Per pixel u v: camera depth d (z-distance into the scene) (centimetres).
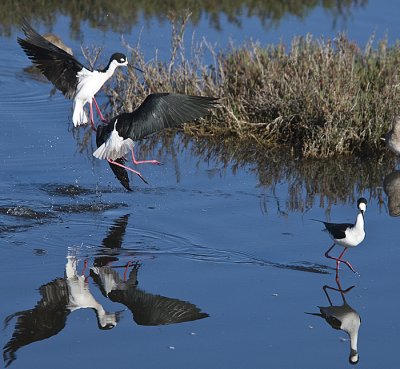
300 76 1731
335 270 1137
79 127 1673
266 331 977
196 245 1199
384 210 1356
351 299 1059
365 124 1628
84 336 958
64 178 1431
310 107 1631
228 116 1664
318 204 1372
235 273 1119
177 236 1227
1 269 1106
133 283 1084
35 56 1117
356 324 1000
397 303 1052
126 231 1237
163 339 955
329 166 1544
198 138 1658
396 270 1138
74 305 1027
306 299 1054
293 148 1611
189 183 1441
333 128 1580
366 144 1609
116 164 1145
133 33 2230
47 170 1461
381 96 1664
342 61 1761
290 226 1275
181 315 1009
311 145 1567
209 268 1131
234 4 2534
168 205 1341
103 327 979
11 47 2136
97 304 1031
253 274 1117
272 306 1035
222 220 1289
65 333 962
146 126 1038
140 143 1634
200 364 905
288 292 1070
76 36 2202
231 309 1025
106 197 1361
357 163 1559
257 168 1525
